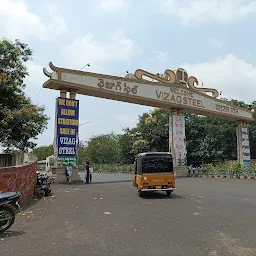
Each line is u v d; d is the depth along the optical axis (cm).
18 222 820
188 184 2045
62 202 1181
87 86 2170
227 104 3431
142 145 4284
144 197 1362
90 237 657
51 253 546
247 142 3691
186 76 3045
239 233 688
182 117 2950
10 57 1861
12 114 1792
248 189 1681
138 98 2502
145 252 552
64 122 2108
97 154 6022
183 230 720
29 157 1628
